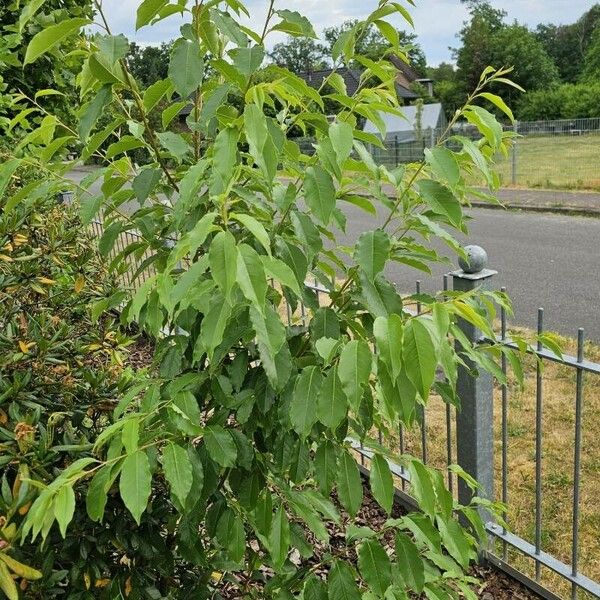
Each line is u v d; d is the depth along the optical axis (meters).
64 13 2.12
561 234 11.05
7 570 1.39
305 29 1.58
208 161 1.35
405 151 18.48
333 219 1.66
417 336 1.22
